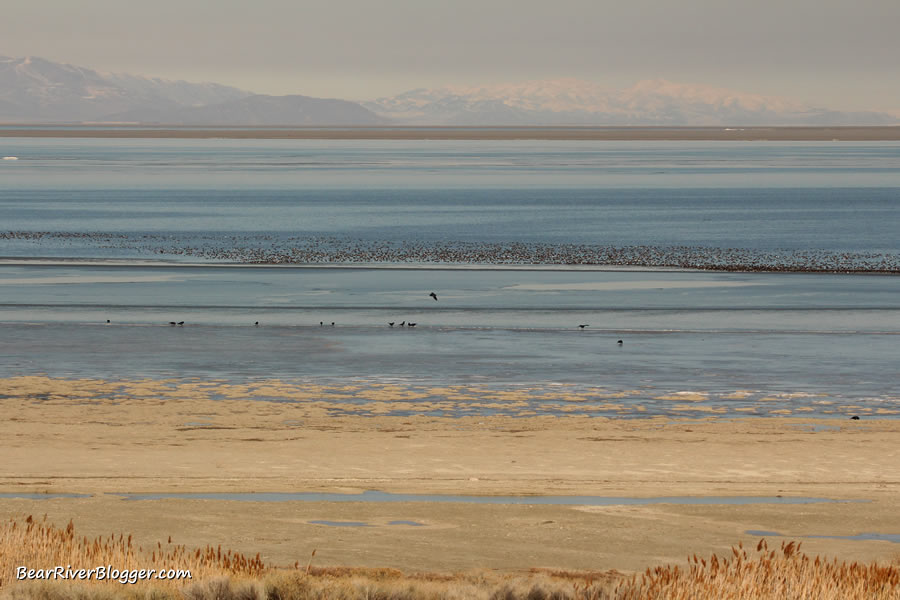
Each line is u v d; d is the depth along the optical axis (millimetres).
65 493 43656
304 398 65875
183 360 78438
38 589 24578
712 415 62219
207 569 28828
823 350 83750
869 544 37844
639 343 86625
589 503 43562
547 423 59344
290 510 41219
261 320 96375
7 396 65375
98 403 63531
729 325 95000
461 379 72500
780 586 27594
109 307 102375
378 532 38281
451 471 48719
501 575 32344
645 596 26875
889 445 54625
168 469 48312
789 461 51219
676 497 44656
